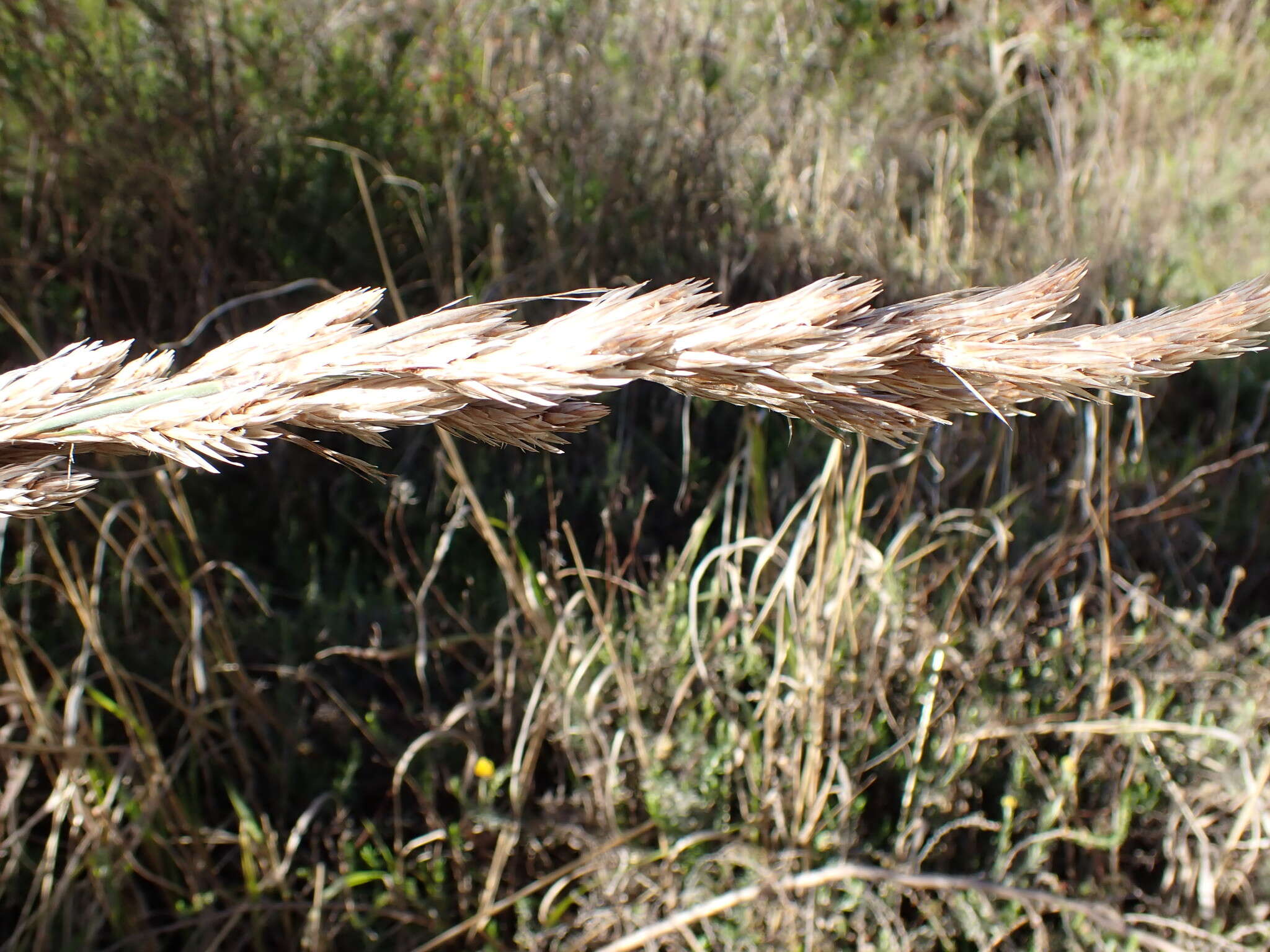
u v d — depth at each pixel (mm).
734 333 595
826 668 2453
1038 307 617
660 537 2969
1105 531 2645
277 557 2877
